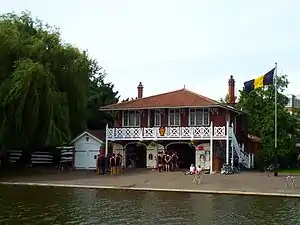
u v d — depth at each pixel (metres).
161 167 46.84
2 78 45.53
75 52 51.50
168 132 48.53
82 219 22.05
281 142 54.59
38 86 44.62
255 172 46.25
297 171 50.12
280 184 35.78
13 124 44.34
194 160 50.12
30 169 48.53
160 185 36.34
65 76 50.06
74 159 51.41
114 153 50.81
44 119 45.66
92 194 31.83
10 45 46.09
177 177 40.69
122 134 49.97
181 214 23.59
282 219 22.23
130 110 51.25
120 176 42.44
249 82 47.53
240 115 55.78
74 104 50.59
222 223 21.30
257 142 60.72
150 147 50.44
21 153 50.97
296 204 27.28
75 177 42.16
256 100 57.97
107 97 72.88
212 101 48.81
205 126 48.81
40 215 22.91
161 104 49.84
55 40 50.66
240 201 28.59
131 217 22.67
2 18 50.59
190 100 49.53
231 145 47.50
